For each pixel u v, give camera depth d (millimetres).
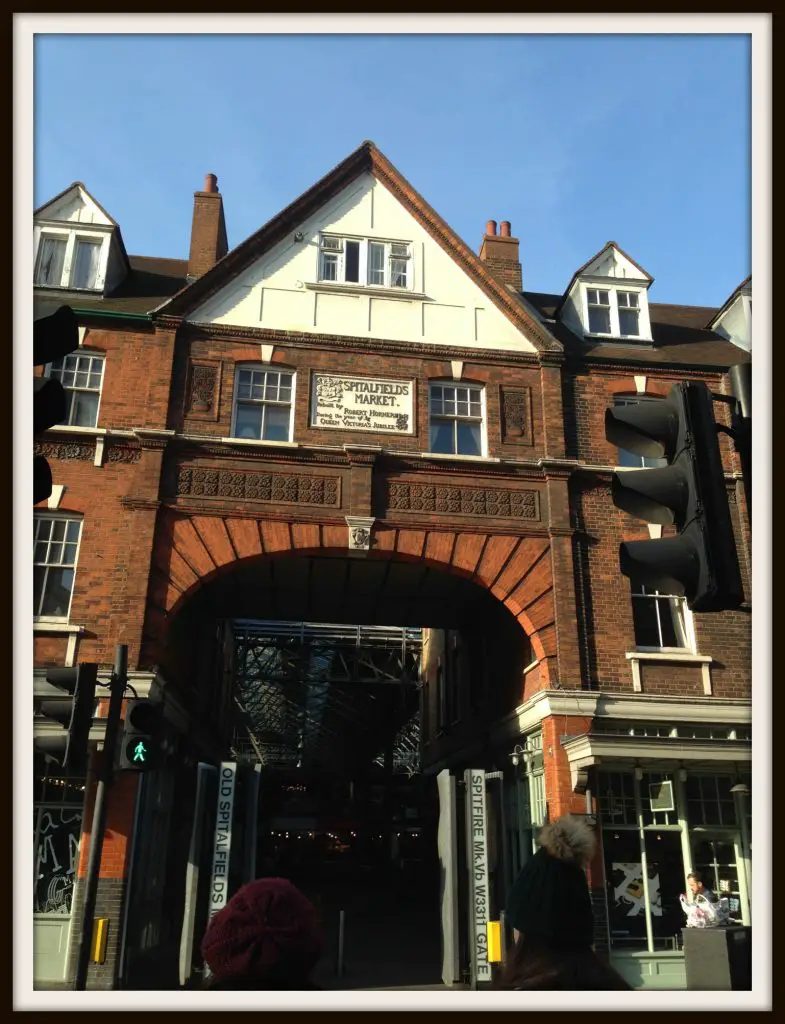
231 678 31578
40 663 15102
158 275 21109
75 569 15812
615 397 19062
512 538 17297
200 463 16734
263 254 18688
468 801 12734
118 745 14297
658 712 16266
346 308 18609
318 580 20438
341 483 17078
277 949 2797
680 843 15773
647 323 20688
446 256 19531
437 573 19703
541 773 17125
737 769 15898
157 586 15812
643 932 15055
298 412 17484
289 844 43781
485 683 21578
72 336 5457
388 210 19766
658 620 17500
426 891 30391
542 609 16875
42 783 14570
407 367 18266
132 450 16719
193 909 13141
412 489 17266
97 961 13289
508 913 3051
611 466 18094
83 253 19188
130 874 14023
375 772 44344
